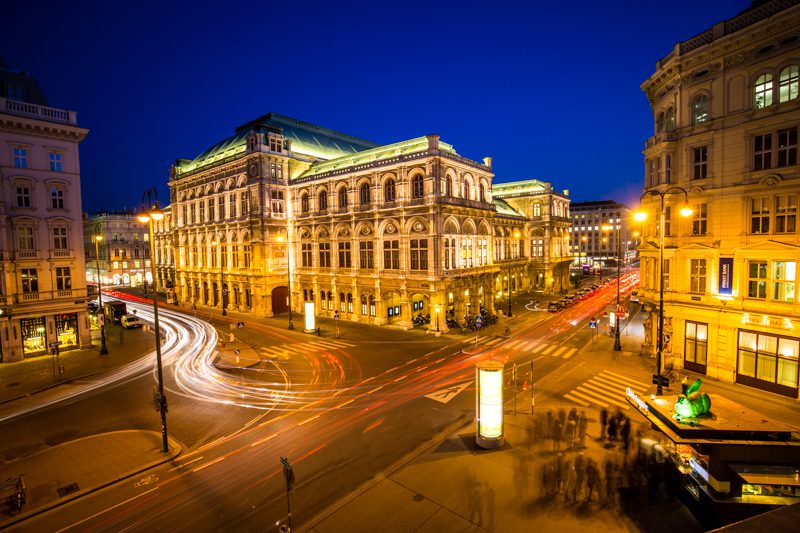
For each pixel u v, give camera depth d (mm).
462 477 16547
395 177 46344
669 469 16625
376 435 20672
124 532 14109
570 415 21969
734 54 25438
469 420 22156
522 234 77438
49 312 37094
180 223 72250
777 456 13406
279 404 25203
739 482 13391
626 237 148000
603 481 15945
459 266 46719
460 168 47312
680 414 14836
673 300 28891
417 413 23281
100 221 101125
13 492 16188
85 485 16766
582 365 31078
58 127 37406
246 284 58625
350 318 51625
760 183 24125
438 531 13547
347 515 14523
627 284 87375
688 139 27719
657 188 29719
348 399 25781
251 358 35312
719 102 26250
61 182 37906
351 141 75125
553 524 13672
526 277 77250
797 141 22938
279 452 19281
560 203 80312
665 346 29188
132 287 99500
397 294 51469
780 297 23734
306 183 55969
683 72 28016
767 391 24203
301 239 57719
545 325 46844
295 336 43688
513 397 24984
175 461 18703
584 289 74875
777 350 23734
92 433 21641
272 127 57156
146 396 26922
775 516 3732
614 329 40812
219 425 22328
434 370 31203
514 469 16953
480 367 18625
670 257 29016
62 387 29109
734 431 13789
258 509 15102
